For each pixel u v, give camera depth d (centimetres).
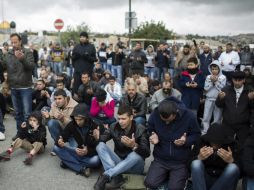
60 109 604
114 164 473
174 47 1400
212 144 408
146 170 532
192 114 453
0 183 484
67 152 521
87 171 509
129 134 482
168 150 452
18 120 691
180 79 722
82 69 862
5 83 889
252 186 407
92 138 501
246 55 1517
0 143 664
